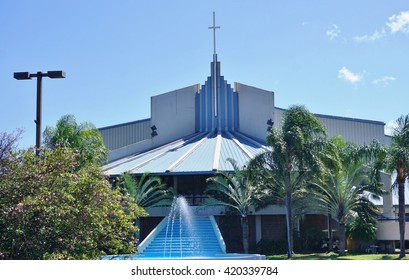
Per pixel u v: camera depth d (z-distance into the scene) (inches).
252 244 1535.4
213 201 1455.5
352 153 1283.2
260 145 1899.6
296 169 1266.0
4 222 525.0
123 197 670.5
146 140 2134.6
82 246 566.3
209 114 2177.7
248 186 1391.5
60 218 549.6
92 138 1464.1
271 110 2119.8
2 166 579.8
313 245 1503.4
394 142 1208.8
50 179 578.9
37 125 823.7
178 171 1539.1
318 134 1250.6
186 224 1460.4
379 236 1467.8
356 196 1359.5
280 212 1519.4
